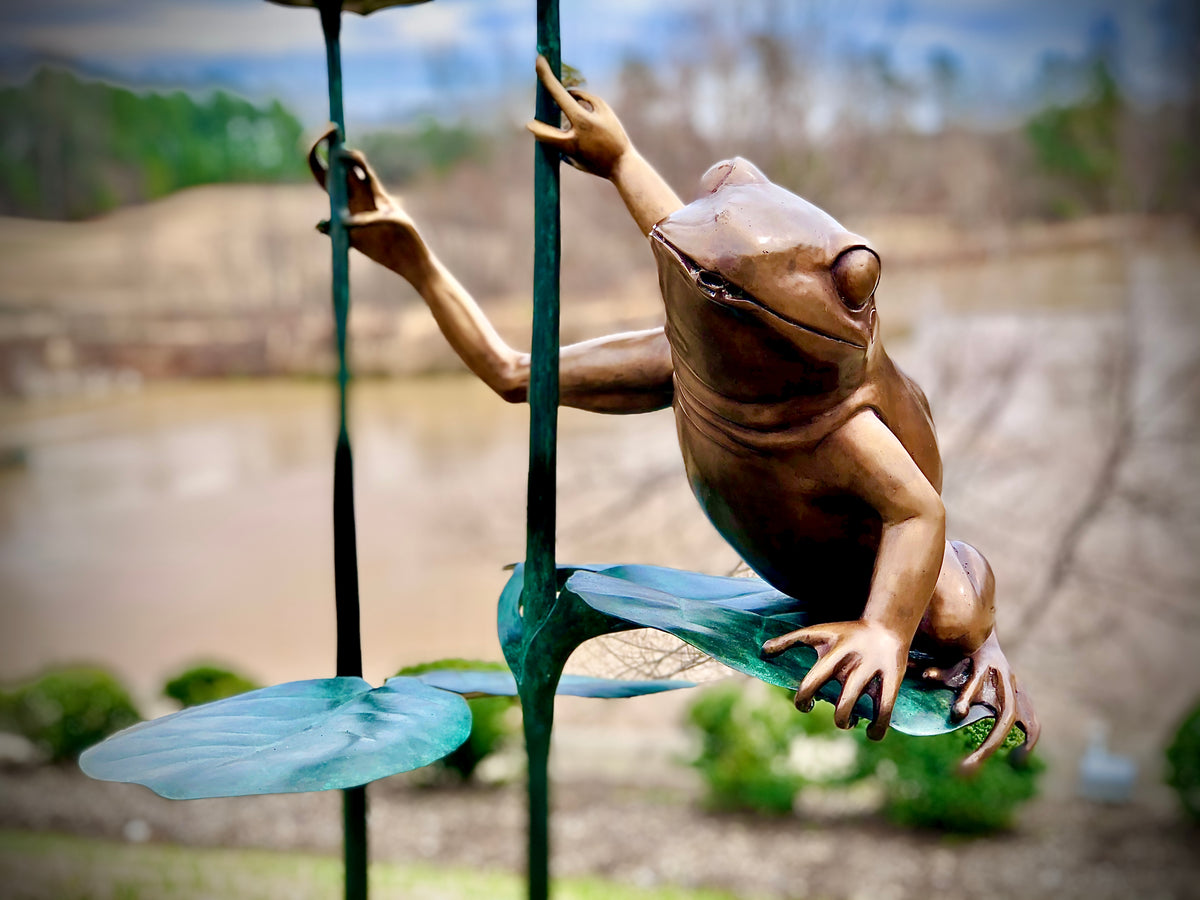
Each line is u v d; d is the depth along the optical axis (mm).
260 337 15008
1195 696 7246
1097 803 6504
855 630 1036
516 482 7898
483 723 7000
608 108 1159
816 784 6352
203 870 5781
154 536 11648
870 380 1080
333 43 1312
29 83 15477
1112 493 6535
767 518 1142
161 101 16438
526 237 9039
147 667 8648
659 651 1425
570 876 5789
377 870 5867
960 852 5969
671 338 1104
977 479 6812
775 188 1045
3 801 6797
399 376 11070
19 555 11383
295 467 13523
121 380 15242
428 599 9422
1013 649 6527
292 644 8789
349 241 1337
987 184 7625
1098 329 6816
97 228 15852
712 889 5609
